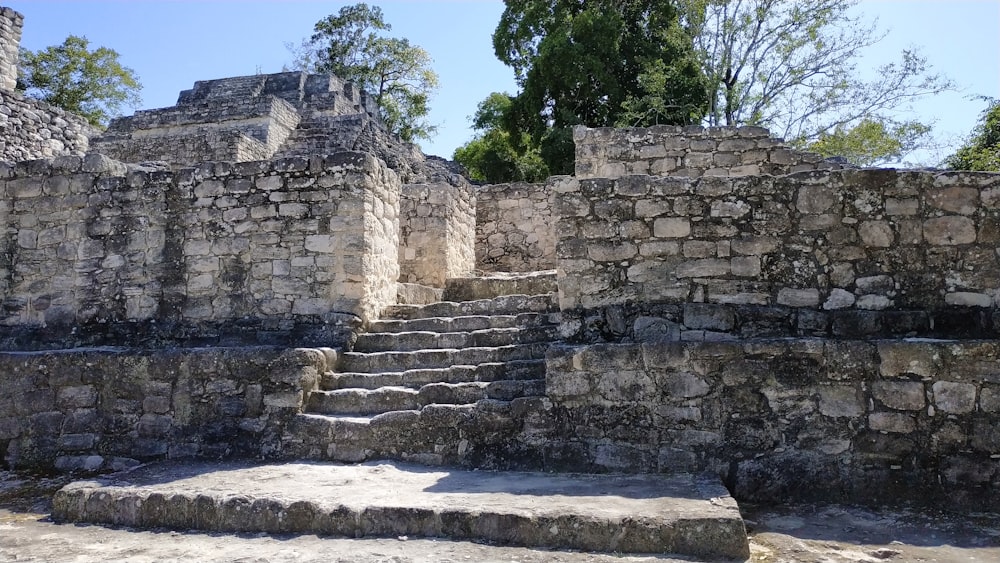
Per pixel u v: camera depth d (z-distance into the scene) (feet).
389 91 128.67
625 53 77.51
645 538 14.44
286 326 25.49
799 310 20.38
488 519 15.24
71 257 27.94
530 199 43.09
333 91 87.10
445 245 33.19
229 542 15.69
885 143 65.87
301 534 15.97
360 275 25.62
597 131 35.37
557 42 73.97
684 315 20.85
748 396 19.20
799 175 20.90
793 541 15.60
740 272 20.85
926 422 18.22
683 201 21.40
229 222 26.66
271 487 17.99
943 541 15.55
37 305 27.96
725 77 72.49
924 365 18.37
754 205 21.01
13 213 28.78
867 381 18.66
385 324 26.20
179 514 17.01
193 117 69.51
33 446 24.48
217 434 23.00
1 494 21.26
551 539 14.82
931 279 19.88
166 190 27.43
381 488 17.81
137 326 26.73
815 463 18.60
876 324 19.80
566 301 21.83
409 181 52.47
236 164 26.89
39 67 100.07
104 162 28.32
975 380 18.12
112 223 27.76
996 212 19.75
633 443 19.67
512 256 42.80
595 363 20.12
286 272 25.93
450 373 22.89
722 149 34.53
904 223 20.17
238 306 26.12
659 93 68.90
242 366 23.27
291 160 26.45
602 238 21.76
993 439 17.85
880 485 18.19
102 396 24.30
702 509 15.05
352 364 24.50
